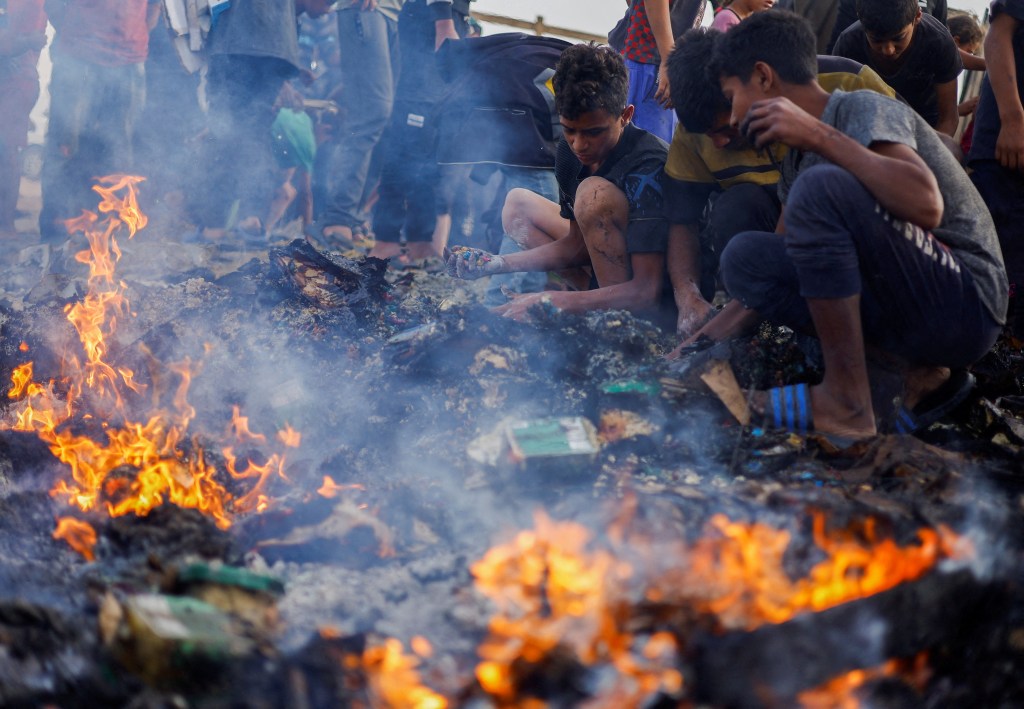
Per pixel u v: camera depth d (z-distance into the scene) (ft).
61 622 5.10
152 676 4.74
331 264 10.81
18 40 18.54
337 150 21.44
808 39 8.02
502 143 14.16
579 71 10.50
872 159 7.23
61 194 17.02
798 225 7.38
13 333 9.63
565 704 4.88
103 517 6.40
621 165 10.87
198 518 6.14
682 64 9.58
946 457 7.22
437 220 18.42
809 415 7.56
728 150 10.19
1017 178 12.21
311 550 6.08
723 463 7.27
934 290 7.49
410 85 17.49
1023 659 5.37
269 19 17.22
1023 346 11.08
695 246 10.72
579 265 12.04
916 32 12.38
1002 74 12.07
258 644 4.90
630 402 7.86
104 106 16.99
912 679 5.37
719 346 8.34
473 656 5.02
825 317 7.46
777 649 5.07
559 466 6.63
